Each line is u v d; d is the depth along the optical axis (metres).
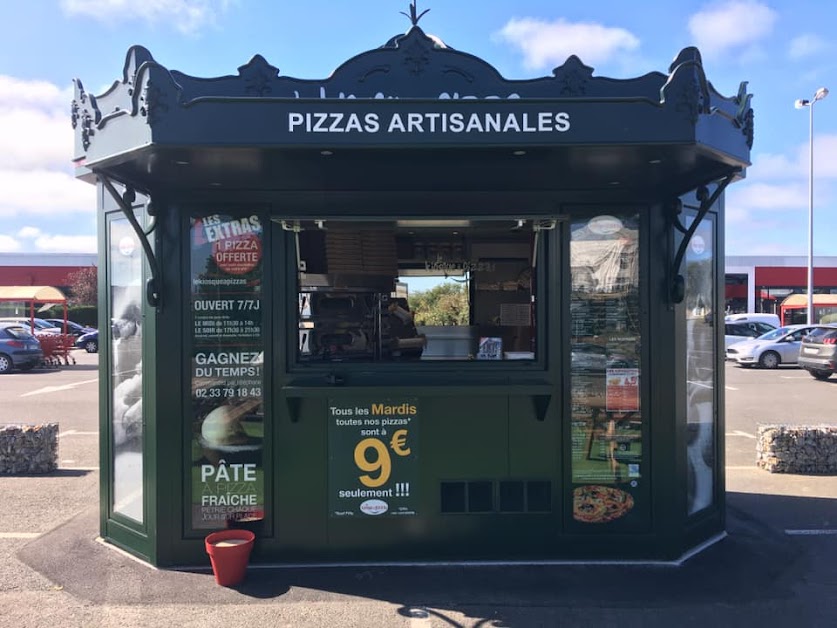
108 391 4.91
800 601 4.02
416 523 4.54
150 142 3.40
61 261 48.22
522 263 4.98
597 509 4.58
